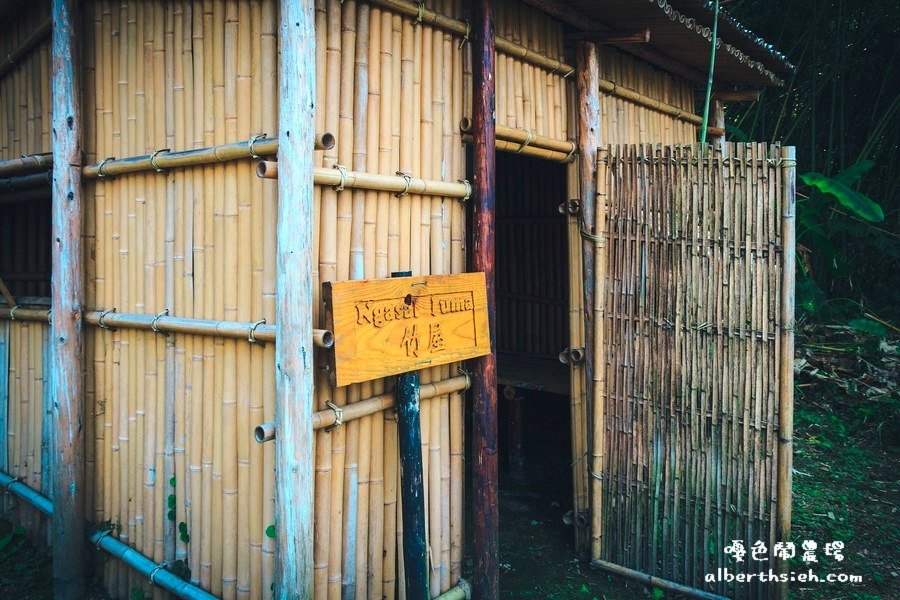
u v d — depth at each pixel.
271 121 2.53
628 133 4.35
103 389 3.29
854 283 7.95
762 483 3.19
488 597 3.17
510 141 3.41
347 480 2.73
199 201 2.79
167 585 2.93
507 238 5.98
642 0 3.38
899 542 4.02
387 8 2.79
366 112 2.71
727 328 3.26
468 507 4.69
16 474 3.95
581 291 3.81
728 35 4.35
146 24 2.96
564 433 5.80
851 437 5.69
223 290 2.72
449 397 3.21
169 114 2.87
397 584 2.98
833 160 8.39
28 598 3.27
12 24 3.72
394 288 2.65
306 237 2.39
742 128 8.69
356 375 2.47
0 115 3.88
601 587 3.52
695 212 3.34
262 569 2.68
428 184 2.93
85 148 3.21
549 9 3.44
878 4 7.65
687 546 3.40
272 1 2.54
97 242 3.23
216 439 2.80
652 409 3.50
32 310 3.73
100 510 3.33
